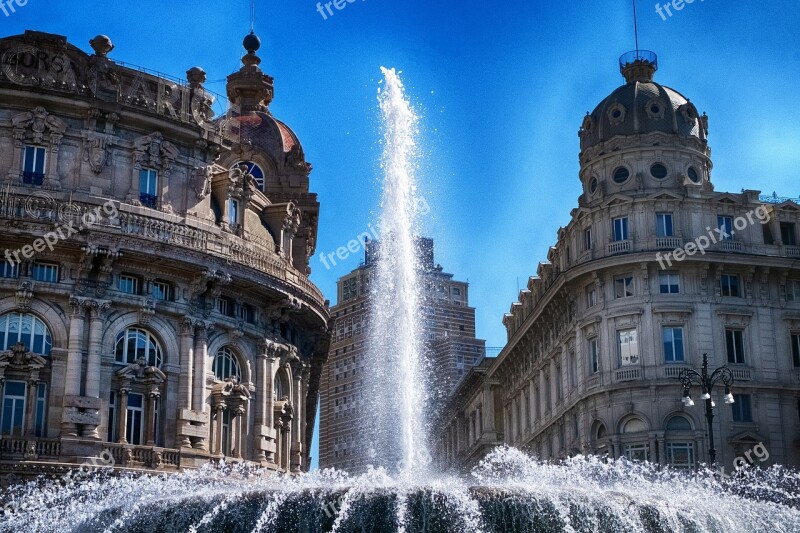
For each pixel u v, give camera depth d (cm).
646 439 7369
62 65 6575
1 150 6419
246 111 8981
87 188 6506
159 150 6806
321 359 8962
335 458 15638
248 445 6988
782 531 3888
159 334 6588
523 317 10244
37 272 6325
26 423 6122
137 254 6394
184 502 3791
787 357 7662
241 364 7062
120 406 6369
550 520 3353
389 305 5200
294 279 7462
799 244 7975
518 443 10144
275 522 3456
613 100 8319
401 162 5194
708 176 8231
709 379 5666
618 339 7656
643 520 3503
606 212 7875
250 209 7531
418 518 3300
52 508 5153
